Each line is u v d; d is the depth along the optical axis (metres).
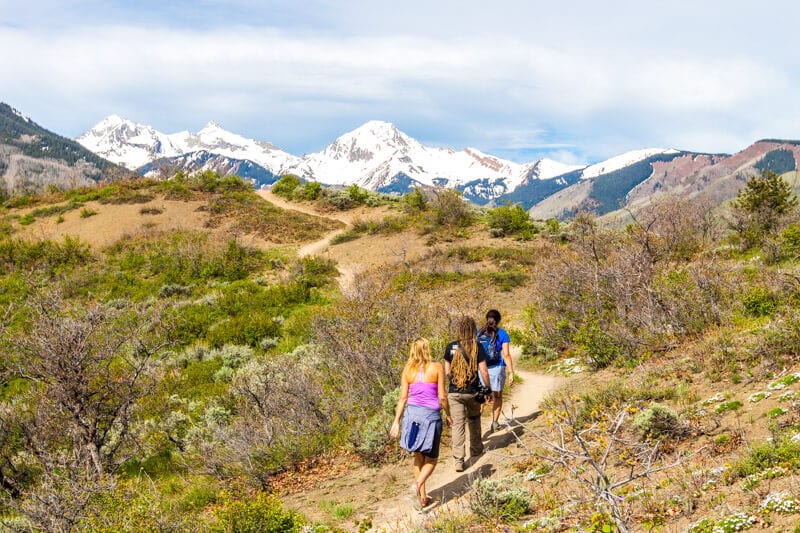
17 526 6.56
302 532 6.14
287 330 23.28
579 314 13.73
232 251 34.84
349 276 32.16
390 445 8.70
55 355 8.42
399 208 47.69
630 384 8.67
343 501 7.15
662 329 11.01
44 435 9.54
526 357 14.51
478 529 5.26
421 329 12.01
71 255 35.75
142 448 10.92
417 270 29.41
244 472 8.55
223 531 6.16
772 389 6.48
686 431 6.06
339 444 9.27
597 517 4.07
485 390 7.27
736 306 10.60
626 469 5.61
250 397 10.56
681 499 4.62
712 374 7.66
